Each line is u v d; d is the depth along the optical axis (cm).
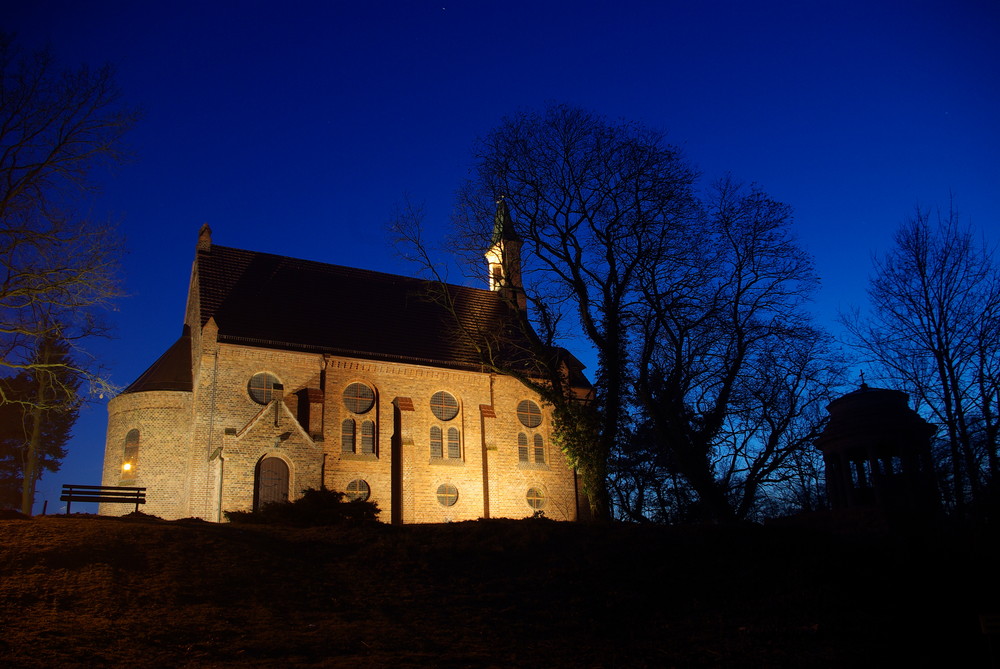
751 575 1855
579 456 3488
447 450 4238
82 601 1520
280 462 3616
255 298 4122
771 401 3475
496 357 4556
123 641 1343
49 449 5028
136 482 3719
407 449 4025
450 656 1370
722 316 3338
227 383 3725
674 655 1398
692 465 3266
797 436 3888
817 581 1789
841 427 2778
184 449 3791
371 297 4575
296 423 3659
